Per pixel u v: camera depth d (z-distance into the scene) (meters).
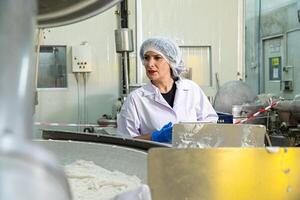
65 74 2.82
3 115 0.25
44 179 0.23
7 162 0.22
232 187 0.54
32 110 0.28
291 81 3.09
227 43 3.10
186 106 1.86
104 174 1.06
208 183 0.53
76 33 2.81
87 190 0.96
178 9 2.98
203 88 3.09
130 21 2.88
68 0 0.80
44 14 0.83
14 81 0.27
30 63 0.29
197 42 3.04
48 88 2.79
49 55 2.78
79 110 2.86
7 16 0.30
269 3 3.28
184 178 0.54
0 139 0.23
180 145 0.98
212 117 1.91
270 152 0.55
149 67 1.81
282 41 3.17
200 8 3.03
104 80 2.89
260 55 3.34
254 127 0.92
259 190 0.55
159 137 1.43
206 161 0.53
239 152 0.54
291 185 0.57
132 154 1.08
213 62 3.08
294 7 2.99
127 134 1.80
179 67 1.88
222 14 3.07
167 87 1.87
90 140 1.30
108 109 2.91
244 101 2.44
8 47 0.28
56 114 2.82
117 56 2.90
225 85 2.53
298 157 0.57
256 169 0.55
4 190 0.21
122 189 0.95
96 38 2.85
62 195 0.24
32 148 0.23
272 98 2.42
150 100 1.82
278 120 2.21
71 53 2.81
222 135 0.94
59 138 1.37
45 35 2.74
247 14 3.26
